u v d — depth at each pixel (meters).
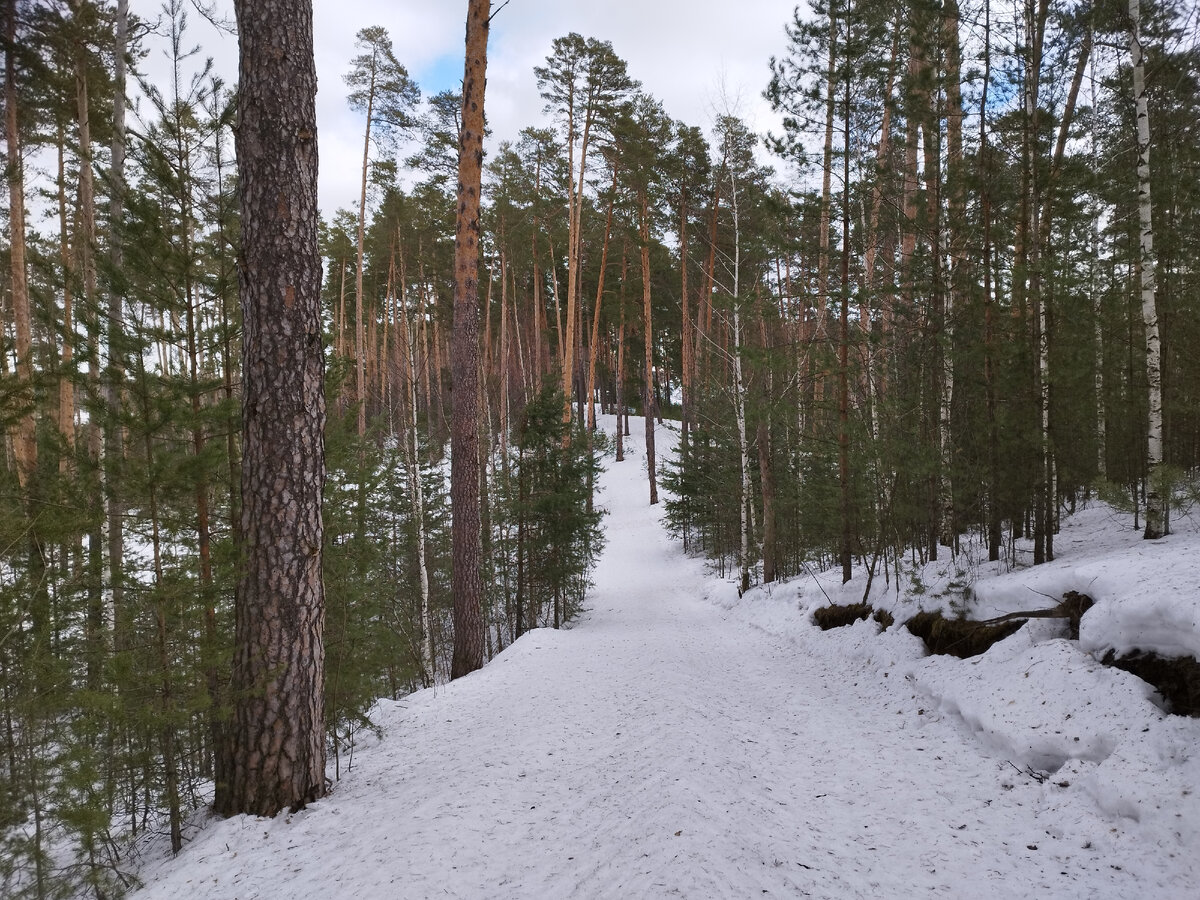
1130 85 10.12
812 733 6.71
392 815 4.74
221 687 5.52
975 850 4.02
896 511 10.37
